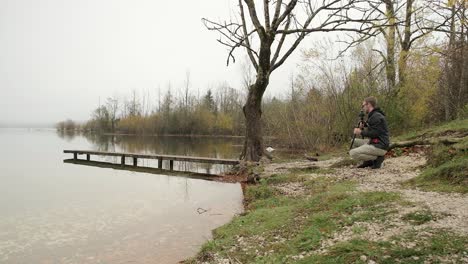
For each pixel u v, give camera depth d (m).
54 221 8.82
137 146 39.00
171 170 18.83
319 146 20.80
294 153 21.50
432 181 6.82
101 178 16.47
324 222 5.38
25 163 22.61
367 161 9.66
